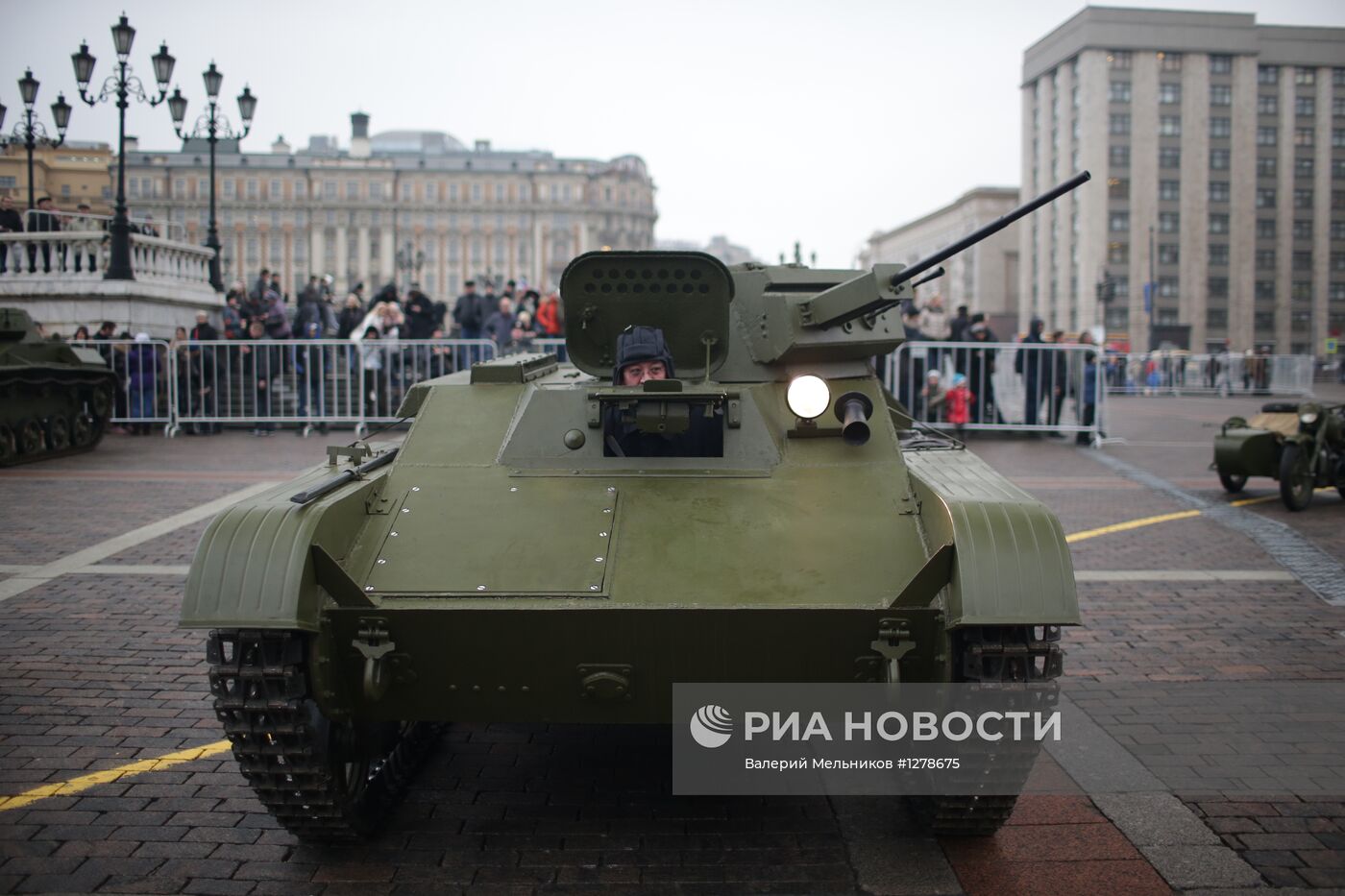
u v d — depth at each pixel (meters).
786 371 6.19
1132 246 64.50
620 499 5.10
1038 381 18.33
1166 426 22.86
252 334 19.09
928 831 4.95
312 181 93.81
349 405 18.38
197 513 11.66
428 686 4.58
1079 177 5.39
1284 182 65.31
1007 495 4.72
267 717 4.29
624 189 103.12
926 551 4.77
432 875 4.56
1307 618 8.18
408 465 5.41
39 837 4.85
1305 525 11.59
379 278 95.88
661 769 5.68
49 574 9.18
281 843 4.83
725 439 5.40
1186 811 5.13
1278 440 12.78
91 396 16.39
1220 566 9.78
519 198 99.94
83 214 26.22
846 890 4.44
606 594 4.48
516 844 4.84
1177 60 64.00
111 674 6.89
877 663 4.47
